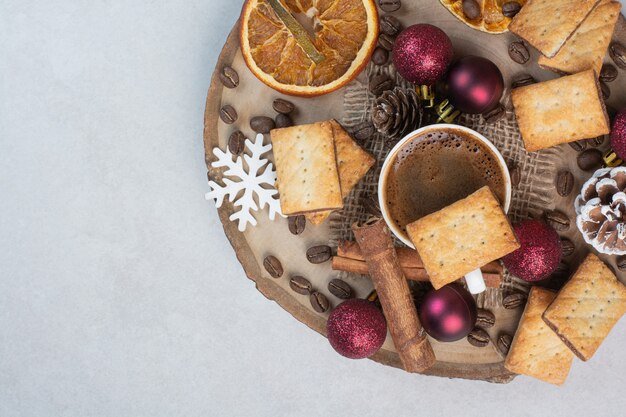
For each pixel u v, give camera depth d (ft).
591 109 2.16
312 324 2.31
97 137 2.49
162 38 2.46
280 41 2.24
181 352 2.52
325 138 2.19
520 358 2.24
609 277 2.21
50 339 2.53
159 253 2.50
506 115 2.26
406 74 2.19
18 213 2.51
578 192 2.26
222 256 2.49
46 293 2.52
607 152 2.24
